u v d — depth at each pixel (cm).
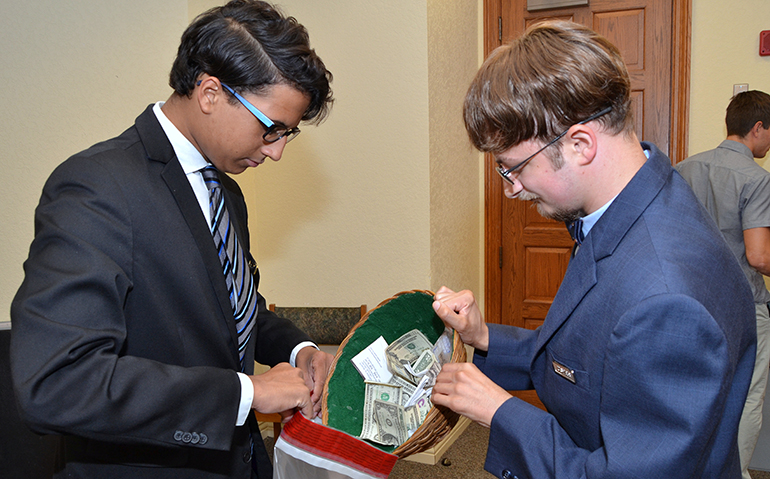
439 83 272
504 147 84
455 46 298
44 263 81
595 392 82
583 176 83
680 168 256
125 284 86
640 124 327
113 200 88
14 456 148
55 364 75
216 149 99
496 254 361
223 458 106
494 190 357
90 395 77
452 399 99
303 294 288
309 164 279
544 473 85
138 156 97
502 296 364
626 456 73
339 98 270
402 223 268
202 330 100
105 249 86
